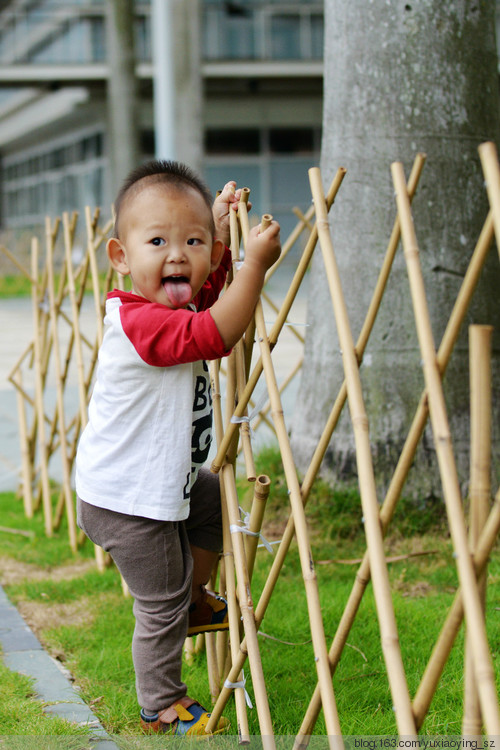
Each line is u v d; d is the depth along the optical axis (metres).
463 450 3.60
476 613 1.35
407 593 3.19
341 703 2.37
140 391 2.00
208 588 2.62
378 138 3.60
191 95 12.43
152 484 2.01
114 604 3.16
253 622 1.93
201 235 2.01
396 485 1.65
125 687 2.54
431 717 2.25
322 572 3.35
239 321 1.88
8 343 10.44
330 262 1.74
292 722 2.28
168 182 2.01
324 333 3.82
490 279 3.68
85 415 3.73
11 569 3.62
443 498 3.61
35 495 4.66
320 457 1.97
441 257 3.59
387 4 3.56
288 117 19.45
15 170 27.00
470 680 1.41
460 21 3.58
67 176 22.55
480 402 1.44
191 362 1.99
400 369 3.62
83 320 10.85
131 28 14.03
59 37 18.39
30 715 2.31
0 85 17.95
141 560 2.07
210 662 2.45
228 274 2.29
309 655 2.68
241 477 4.11
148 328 1.92
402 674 1.45
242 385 2.04
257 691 1.84
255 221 8.73
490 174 1.39
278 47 17.61
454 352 3.61
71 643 2.85
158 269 1.98
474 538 1.44
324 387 3.81
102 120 19.73
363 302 3.65
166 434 2.01
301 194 19.69
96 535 2.12
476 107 3.64
